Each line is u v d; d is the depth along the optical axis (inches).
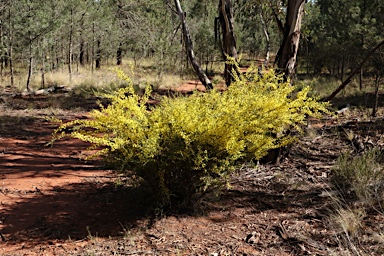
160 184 139.9
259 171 198.1
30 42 586.6
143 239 128.6
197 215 147.0
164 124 138.8
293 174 193.2
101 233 133.3
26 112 417.4
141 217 145.8
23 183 186.1
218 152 139.3
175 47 833.5
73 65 977.5
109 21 876.0
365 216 139.2
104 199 164.2
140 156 134.7
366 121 341.1
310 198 161.6
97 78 741.3
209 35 924.6
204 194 148.8
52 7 628.1
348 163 188.2
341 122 342.3
